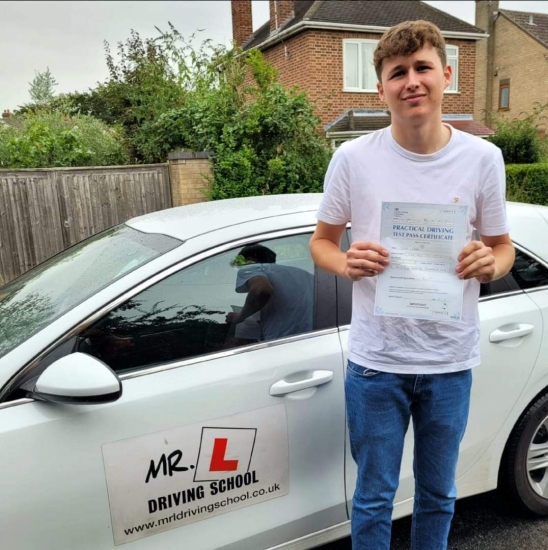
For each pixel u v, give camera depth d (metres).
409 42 1.53
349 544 2.41
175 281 1.89
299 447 1.95
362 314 1.71
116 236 2.40
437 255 1.58
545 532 2.47
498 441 2.33
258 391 1.86
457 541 2.42
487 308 2.24
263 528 1.92
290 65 16.33
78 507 1.63
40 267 2.51
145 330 1.82
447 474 1.80
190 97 10.17
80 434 1.63
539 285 2.39
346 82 15.81
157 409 1.72
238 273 2.00
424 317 1.60
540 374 2.34
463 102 17.75
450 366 1.68
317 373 1.96
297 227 2.14
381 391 1.69
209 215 2.27
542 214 2.57
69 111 11.90
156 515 1.74
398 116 1.57
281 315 2.02
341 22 15.43
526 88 21.62
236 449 1.83
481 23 23.39
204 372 1.83
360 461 1.79
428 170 1.59
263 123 8.28
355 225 1.70
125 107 12.94
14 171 6.91
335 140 14.80
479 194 1.63
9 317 1.98
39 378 1.58
